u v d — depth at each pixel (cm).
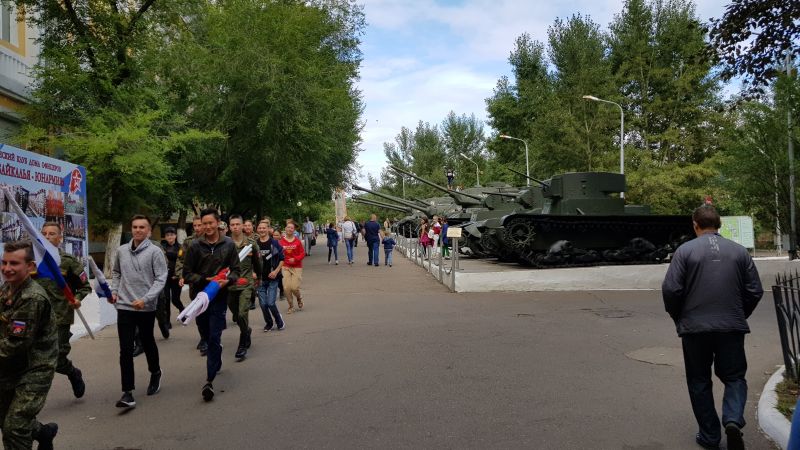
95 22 1536
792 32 853
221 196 2194
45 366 407
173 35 1861
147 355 617
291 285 1144
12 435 390
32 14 1642
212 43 1919
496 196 2612
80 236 1005
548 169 4031
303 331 955
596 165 3703
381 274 1952
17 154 802
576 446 466
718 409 558
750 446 465
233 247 639
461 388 624
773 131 1852
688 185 3456
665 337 877
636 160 3697
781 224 1977
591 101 3819
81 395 612
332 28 2425
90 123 1387
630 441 477
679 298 467
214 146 1900
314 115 1962
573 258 1908
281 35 1891
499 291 1427
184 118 1725
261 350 825
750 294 457
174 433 509
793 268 1560
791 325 597
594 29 4359
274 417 544
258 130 1902
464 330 939
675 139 3694
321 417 540
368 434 496
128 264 591
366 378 667
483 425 514
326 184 2842
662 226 1945
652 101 3991
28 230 518
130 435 506
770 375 667
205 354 812
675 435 489
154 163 1407
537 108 4703
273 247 1147
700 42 3638
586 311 1124
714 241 470
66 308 594
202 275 623
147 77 1656
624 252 1928
